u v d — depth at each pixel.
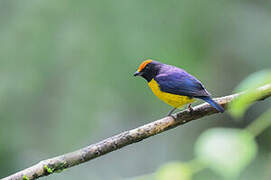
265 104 13.30
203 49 12.97
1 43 11.78
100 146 5.88
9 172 11.56
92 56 11.96
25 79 11.66
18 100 11.62
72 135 11.66
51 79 11.87
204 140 3.19
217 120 14.38
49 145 11.59
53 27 12.02
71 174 13.88
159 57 12.18
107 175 14.55
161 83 8.45
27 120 11.65
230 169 3.02
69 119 11.71
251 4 14.10
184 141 14.82
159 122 6.42
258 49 13.46
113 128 13.00
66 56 11.94
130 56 12.05
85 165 14.43
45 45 11.88
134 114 12.79
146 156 15.00
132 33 12.22
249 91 3.26
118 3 12.41
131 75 12.10
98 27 12.15
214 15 13.27
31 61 11.77
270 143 12.69
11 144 11.53
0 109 11.46
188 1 12.98
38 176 5.57
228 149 3.09
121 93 12.09
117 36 12.15
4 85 11.55
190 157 14.34
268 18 13.85
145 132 6.20
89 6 12.27
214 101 6.82
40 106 11.74
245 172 11.71
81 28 12.08
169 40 12.41
